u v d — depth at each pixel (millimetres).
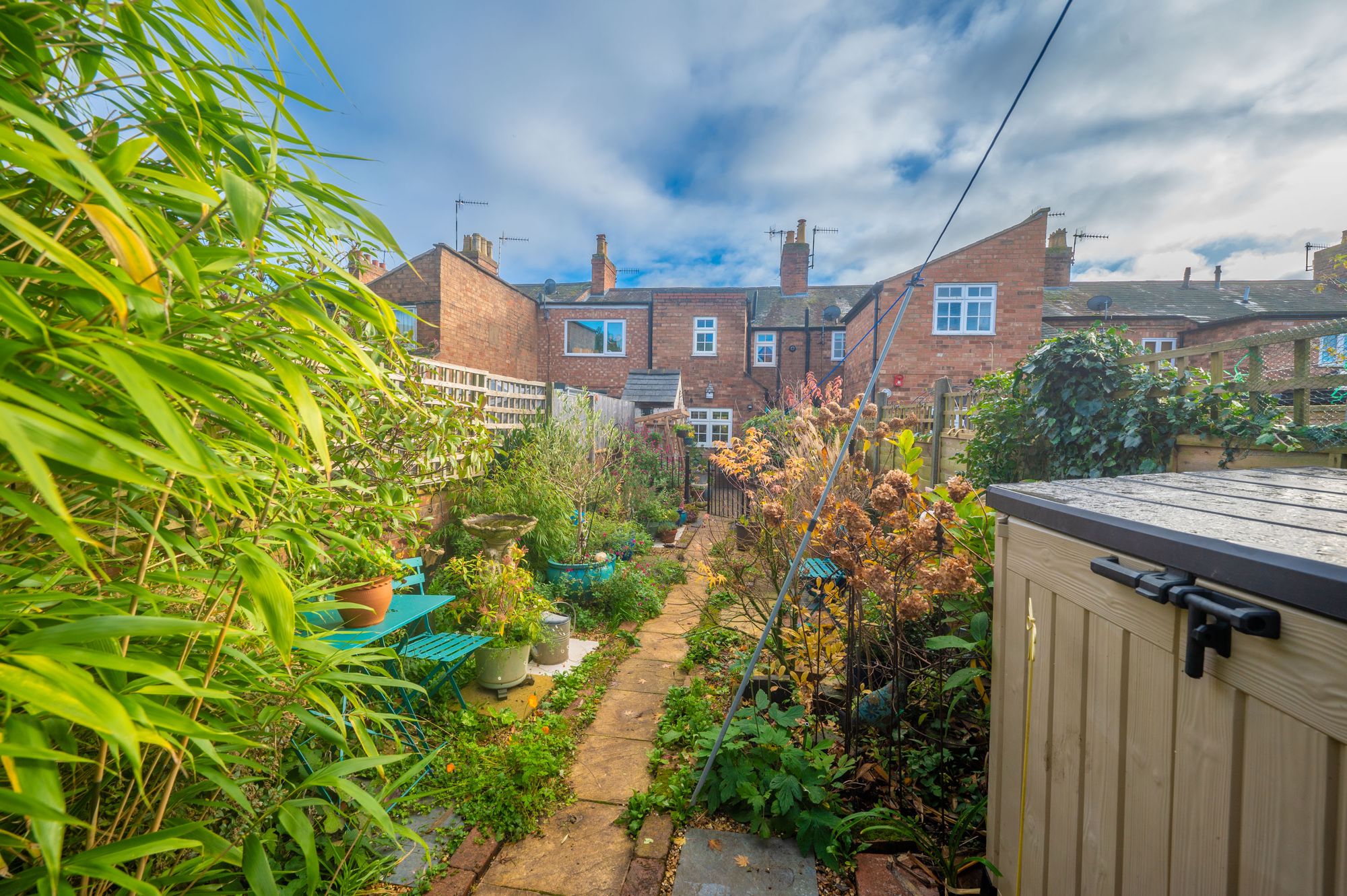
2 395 506
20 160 522
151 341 638
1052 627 1353
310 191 896
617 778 2539
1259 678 784
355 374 1025
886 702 2602
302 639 1234
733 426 15523
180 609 1171
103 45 735
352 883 1771
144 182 711
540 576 4926
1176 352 3729
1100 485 1698
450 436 3234
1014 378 4863
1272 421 3119
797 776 2207
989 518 2604
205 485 634
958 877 1875
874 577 2402
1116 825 1106
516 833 2160
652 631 4430
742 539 5742
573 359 15672
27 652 590
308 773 1863
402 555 3613
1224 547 821
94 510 995
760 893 1892
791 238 17672
